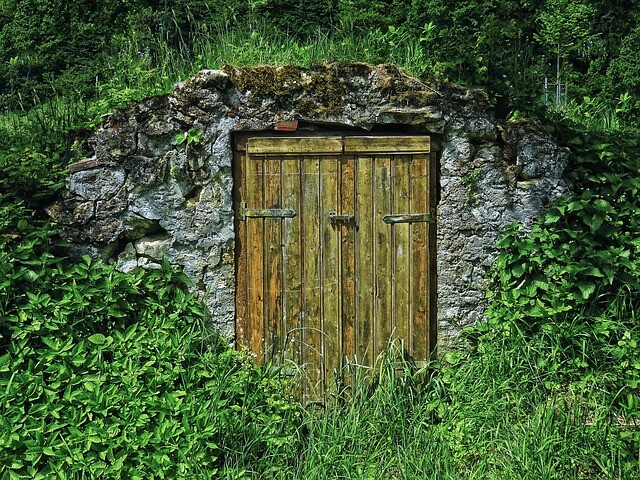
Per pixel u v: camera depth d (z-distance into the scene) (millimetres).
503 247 5527
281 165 5391
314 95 5379
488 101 5559
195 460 4523
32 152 5617
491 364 5223
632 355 5129
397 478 4801
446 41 5840
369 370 5461
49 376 4754
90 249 5387
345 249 5441
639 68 10398
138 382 4805
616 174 5770
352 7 10062
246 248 5441
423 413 5266
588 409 4938
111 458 4480
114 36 10070
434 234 5574
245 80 5336
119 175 5352
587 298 5344
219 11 9586
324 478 4715
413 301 5504
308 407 5430
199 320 5332
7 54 12344
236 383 5023
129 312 5160
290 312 5441
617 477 4609
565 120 6148
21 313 4844
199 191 5430
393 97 5422
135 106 5332
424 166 5465
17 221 5246
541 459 4598
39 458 4395
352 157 5422
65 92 8609
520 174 5656
